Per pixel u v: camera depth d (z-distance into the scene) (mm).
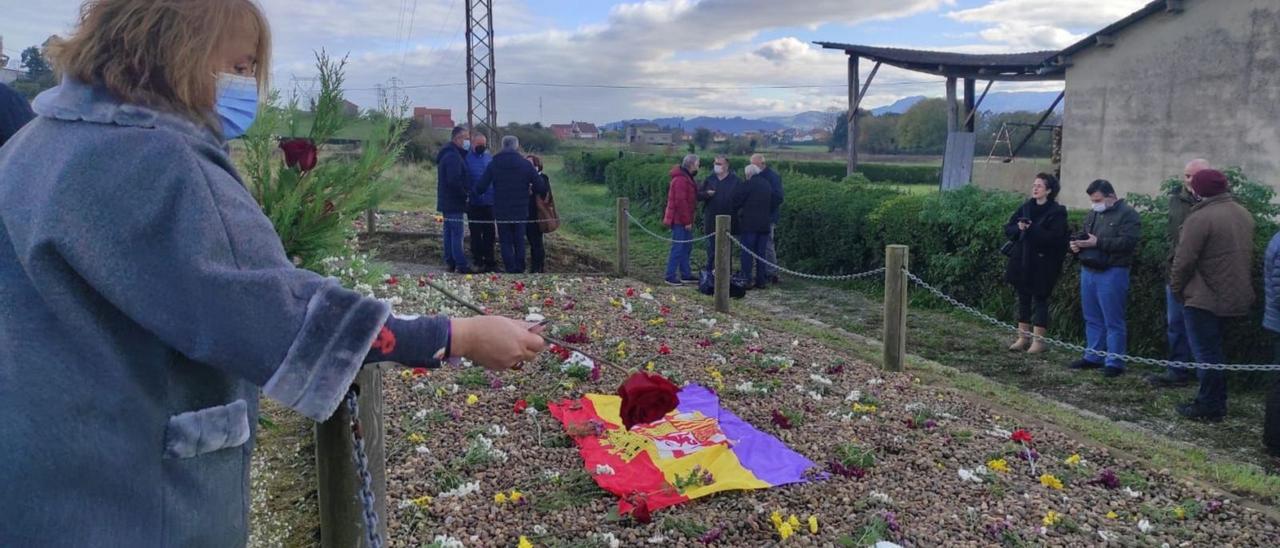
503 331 1752
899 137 57031
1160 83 14562
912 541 4332
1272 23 12898
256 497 4496
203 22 1582
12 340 1441
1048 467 5496
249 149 3773
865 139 58031
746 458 5258
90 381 1462
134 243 1454
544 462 5133
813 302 12297
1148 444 6281
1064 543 4426
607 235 19500
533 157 14523
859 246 13406
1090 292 8680
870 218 12969
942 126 55062
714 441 5395
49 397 1436
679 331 8789
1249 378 8023
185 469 1582
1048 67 16781
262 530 4176
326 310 1546
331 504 2967
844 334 10180
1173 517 4840
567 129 84188
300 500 4488
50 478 1431
